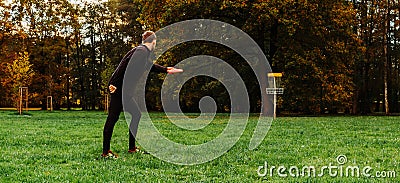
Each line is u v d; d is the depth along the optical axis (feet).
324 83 100.22
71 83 183.42
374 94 151.12
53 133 45.39
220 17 93.76
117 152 30.22
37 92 164.35
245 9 90.89
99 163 25.46
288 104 110.11
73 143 35.47
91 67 180.14
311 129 51.34
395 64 151.64
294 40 99.30
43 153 29.30
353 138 40.32
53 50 163.22
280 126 56.65
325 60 100.01
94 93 177.37
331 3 97.14
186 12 89.30
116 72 28.22
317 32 94.58
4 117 86.94
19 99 109.50
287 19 88.94
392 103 151.94
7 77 148.97
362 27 130.93
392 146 34.12
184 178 21.48
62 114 109.09
